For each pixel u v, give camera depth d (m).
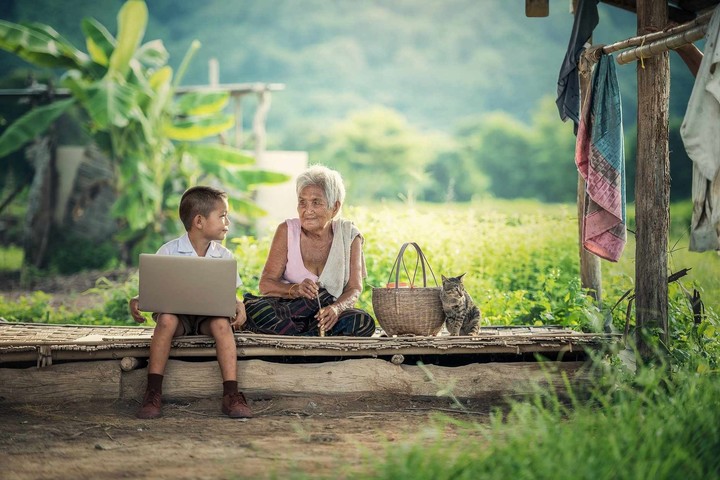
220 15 57.00
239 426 5.43
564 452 3.94
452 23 58.44
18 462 4.51
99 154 18.86
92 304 13.57
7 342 6.00
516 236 13.78
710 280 10.86
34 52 15.80
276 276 6.51
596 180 6.76
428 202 48.19
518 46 58.19
